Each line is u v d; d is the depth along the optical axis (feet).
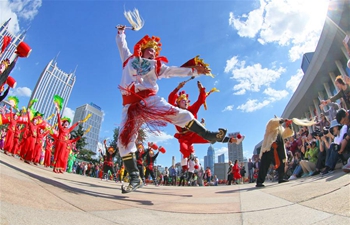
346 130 17.19
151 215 5.83
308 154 23.97
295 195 7.95
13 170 8.71
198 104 18.43
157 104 9.45
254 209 6.51
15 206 4.31
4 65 16.74
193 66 10.22
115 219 5.02
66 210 5.04
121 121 9.67
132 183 8.87
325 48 62.80
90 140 265.75
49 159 36.73
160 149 32.73
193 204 7.91
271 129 17.28
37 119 30.50
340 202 5.75
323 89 79.61
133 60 9.99
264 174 16.46
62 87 277.44
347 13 52.29
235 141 10.02
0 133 46.29
